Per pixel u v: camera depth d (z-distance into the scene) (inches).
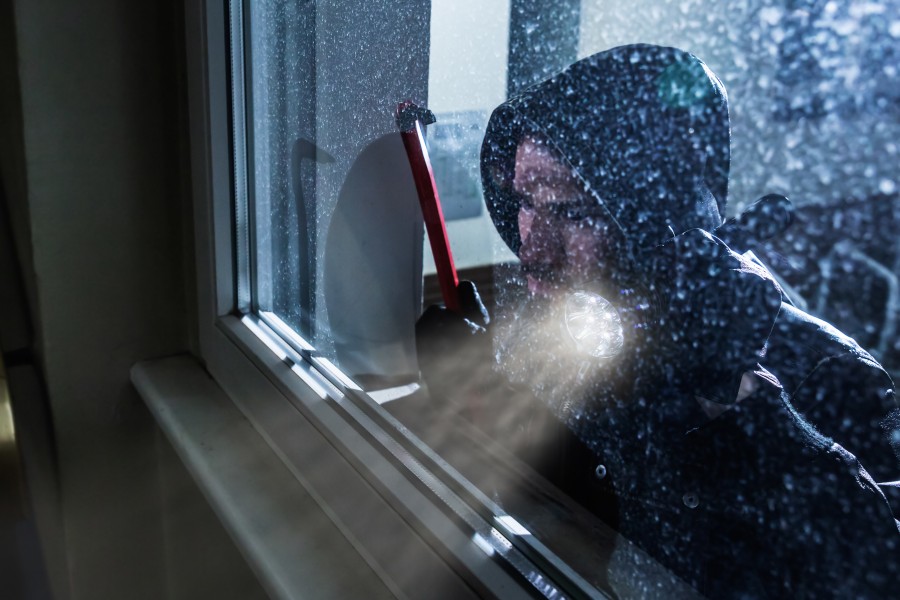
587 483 22.5
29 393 35.0
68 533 35.6
